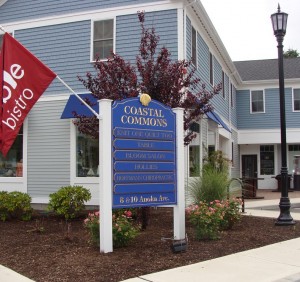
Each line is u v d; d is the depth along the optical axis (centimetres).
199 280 598
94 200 1429
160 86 949
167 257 723
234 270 655
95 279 596
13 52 812
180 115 853
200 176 1131
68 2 1509
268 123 2661
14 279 604
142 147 791
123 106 771
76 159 1461
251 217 1234
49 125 1502
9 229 1056
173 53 1350
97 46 1460
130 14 1419
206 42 1706
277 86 2656
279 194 2197
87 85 1021
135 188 775
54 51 1515
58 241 865
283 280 607
